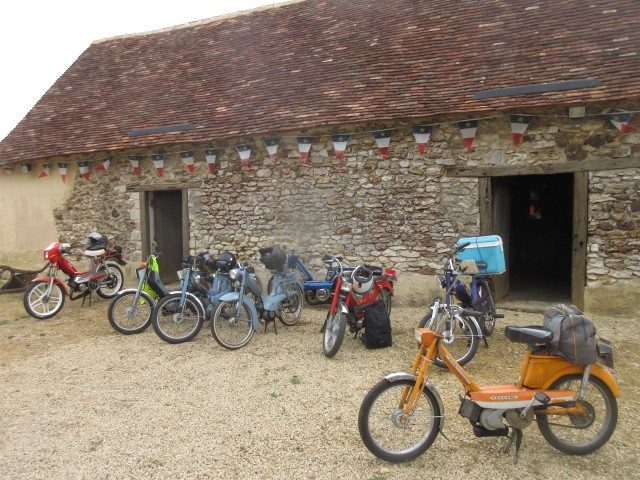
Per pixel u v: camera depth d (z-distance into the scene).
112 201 9.14
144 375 4.59
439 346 3.05
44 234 9.77
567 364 2.97
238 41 10.20
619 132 5.95
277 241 7.86
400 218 7.11
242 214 8.11
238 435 3.40
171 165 8.60
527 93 6.04
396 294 7.18
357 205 7.34
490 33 7.38
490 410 2.92
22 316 7.14
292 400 3.95
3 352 5.48
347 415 3.65
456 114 6.36
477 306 5.04
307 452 3.16
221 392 4.14
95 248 7.73
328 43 8.84
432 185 6.92
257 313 5.57
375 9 9.25
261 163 7.93
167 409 3.84
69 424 3.63
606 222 6.10
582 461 3.00
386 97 6.98
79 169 9.14
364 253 7.32
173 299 5.61
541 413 2.96
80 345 5.64
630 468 2.92
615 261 6.08
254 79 8.77
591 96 5.62
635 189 5.95
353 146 7.31
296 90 7.98
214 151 8.08
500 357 4.84
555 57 6.43
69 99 10.52
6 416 3.80
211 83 9.24
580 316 2.92
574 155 6.17
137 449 3.25
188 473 2.96
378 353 5.07
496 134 6.55
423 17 8.44
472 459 3.03
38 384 4.46
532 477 2.84
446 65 7.13
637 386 4.13
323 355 5.05
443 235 6.90
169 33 11.55
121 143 8.44
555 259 10.66
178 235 9.73
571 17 6.98
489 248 5.03
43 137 9.55
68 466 3.07
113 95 10.09
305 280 7.08
